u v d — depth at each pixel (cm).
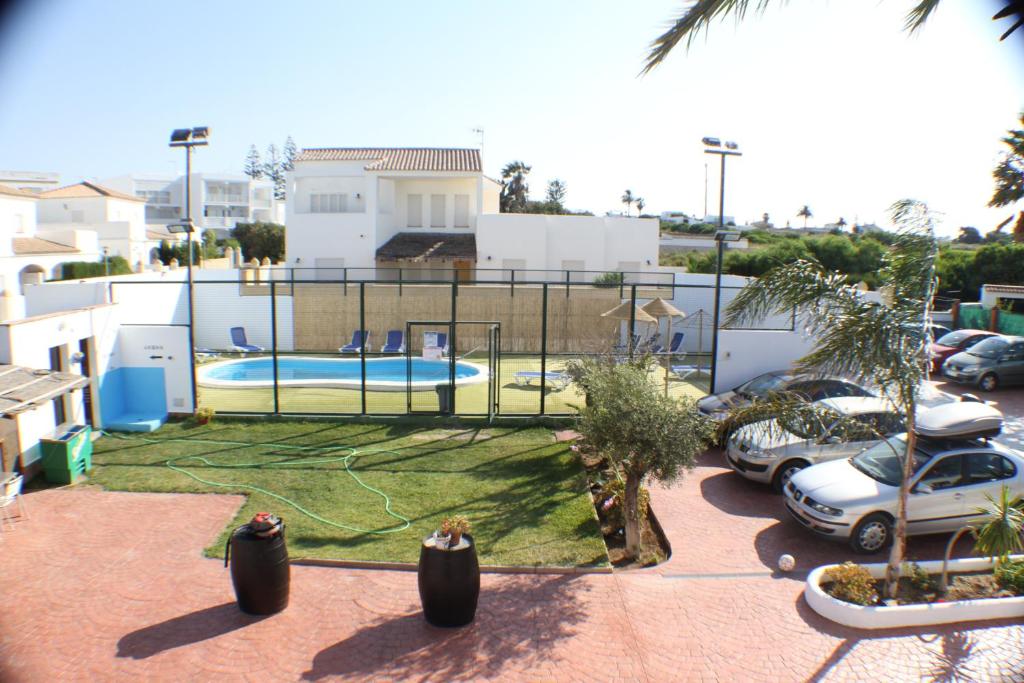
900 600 806
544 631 744
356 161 3453
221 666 668
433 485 1167
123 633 723
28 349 1204
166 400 1565
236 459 1294
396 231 3525
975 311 2728
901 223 807
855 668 686
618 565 927
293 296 2547
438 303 2527
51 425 1242
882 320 761
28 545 927
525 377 2048
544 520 1029
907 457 796
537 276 3169
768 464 1159
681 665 688
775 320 2164
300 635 727
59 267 3459
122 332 1538
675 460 898
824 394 1366
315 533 973
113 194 5072
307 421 1553
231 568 762
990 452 992
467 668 673
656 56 830
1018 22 448
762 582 864
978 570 891
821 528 948
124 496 1102
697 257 4228
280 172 8794
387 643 714
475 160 3544
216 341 2547
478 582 755
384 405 1709
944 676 675
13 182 7244
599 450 970
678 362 2372
